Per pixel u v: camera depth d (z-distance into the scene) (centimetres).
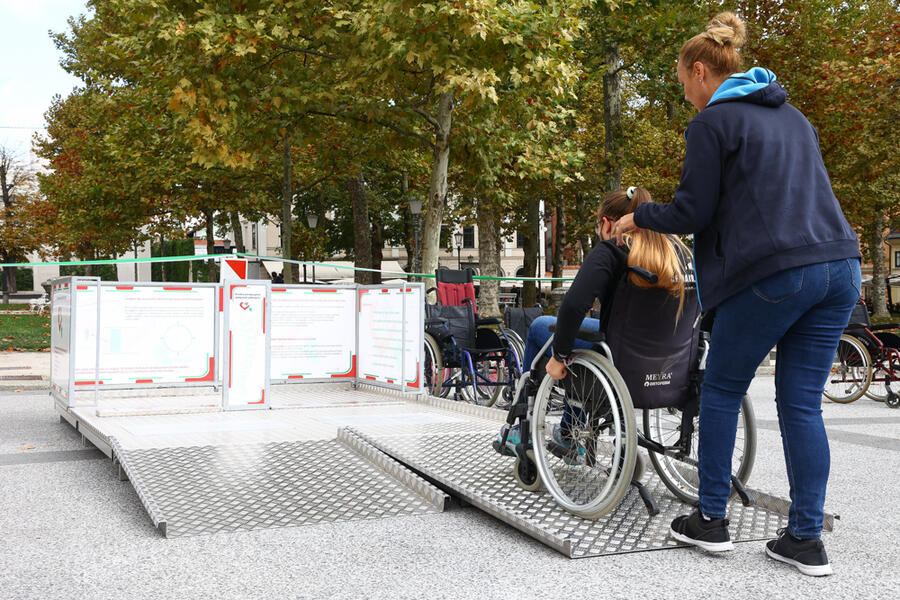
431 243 1373
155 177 1952
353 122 1402
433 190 1375
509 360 807
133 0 1140
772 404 909
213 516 343
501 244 3322
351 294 805
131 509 376
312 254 3033
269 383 651
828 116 1791
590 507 326
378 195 3322
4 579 272
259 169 2003
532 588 261
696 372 341
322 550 305
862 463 506
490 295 2123
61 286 670
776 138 278
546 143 1480
